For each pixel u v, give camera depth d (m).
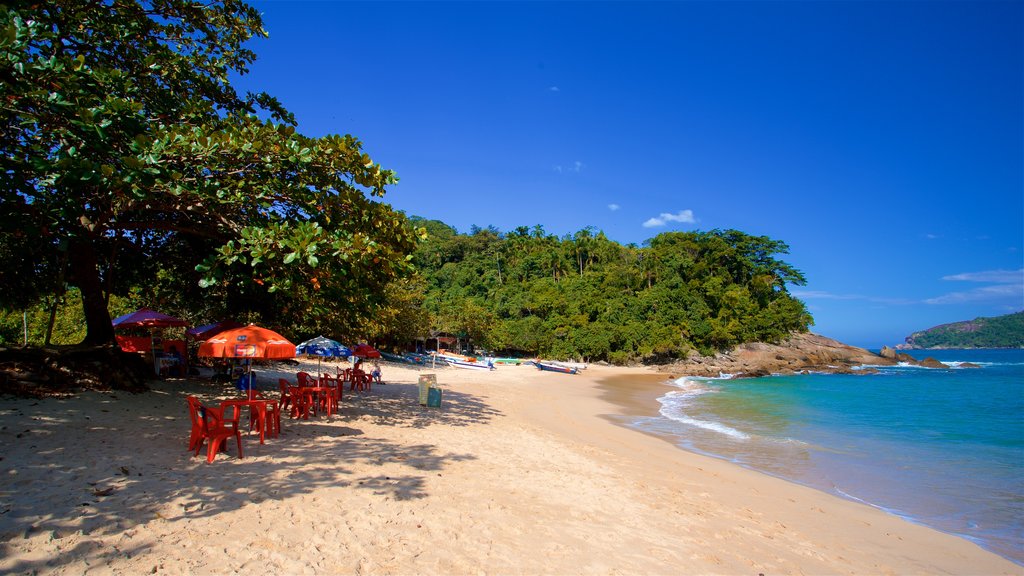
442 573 4.78
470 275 93.50
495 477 8.39
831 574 6.07
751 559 6.15
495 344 69.12
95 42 10.60
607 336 68.00
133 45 11.60
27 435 7.50
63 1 9.60
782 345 77.25
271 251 9.20
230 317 16.64
